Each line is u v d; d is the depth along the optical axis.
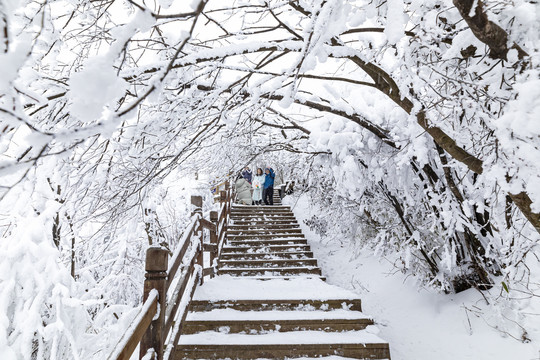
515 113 1.58
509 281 3.26
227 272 6.43
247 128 3.78
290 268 6.49
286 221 9.55
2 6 0.72
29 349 2.67
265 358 3.34
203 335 3.61
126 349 1.75
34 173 2.75
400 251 5.07
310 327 3.72
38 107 2.23
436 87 2.89
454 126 2.85
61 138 0.80
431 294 4.73
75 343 2.85
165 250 2.44
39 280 2.82
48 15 2.17
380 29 2.50
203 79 3.05
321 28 1.76
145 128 2.84
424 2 2.24
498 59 2.12
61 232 3.71
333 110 3.66
